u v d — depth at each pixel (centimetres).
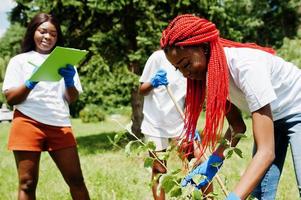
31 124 357
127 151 259
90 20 1052
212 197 261
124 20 1029
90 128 1930
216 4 1038
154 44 980
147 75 433
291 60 1677
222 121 238
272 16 2678
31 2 1063
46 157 902
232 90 245
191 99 267
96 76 1030
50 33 374
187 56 230
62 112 371
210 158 267
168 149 270
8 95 356
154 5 1020
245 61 227
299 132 271
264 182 298
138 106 1091
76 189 380
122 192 527
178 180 245
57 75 351
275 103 270
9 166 825
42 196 540
